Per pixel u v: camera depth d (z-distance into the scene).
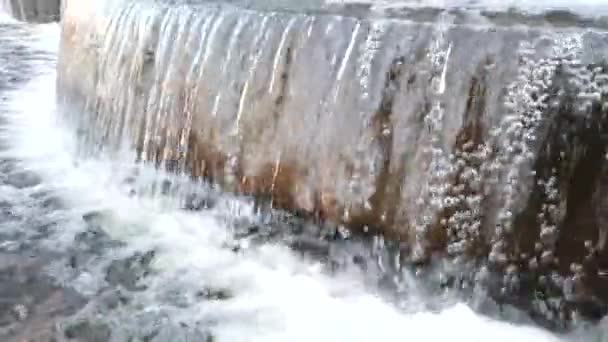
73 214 4.64
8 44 11.73
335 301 3.55
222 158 4.23
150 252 4.11
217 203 4.29
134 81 4.88
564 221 2.96
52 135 6.20
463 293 3.26
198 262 3.98
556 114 2.97
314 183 3.78
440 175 3.29
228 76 4.20
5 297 3.62
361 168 3.58
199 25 4.46
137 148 4.85
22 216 4.59
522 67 3.07
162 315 3.48
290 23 3.96
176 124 4.53
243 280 3.80
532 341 3.04
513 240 3.09
